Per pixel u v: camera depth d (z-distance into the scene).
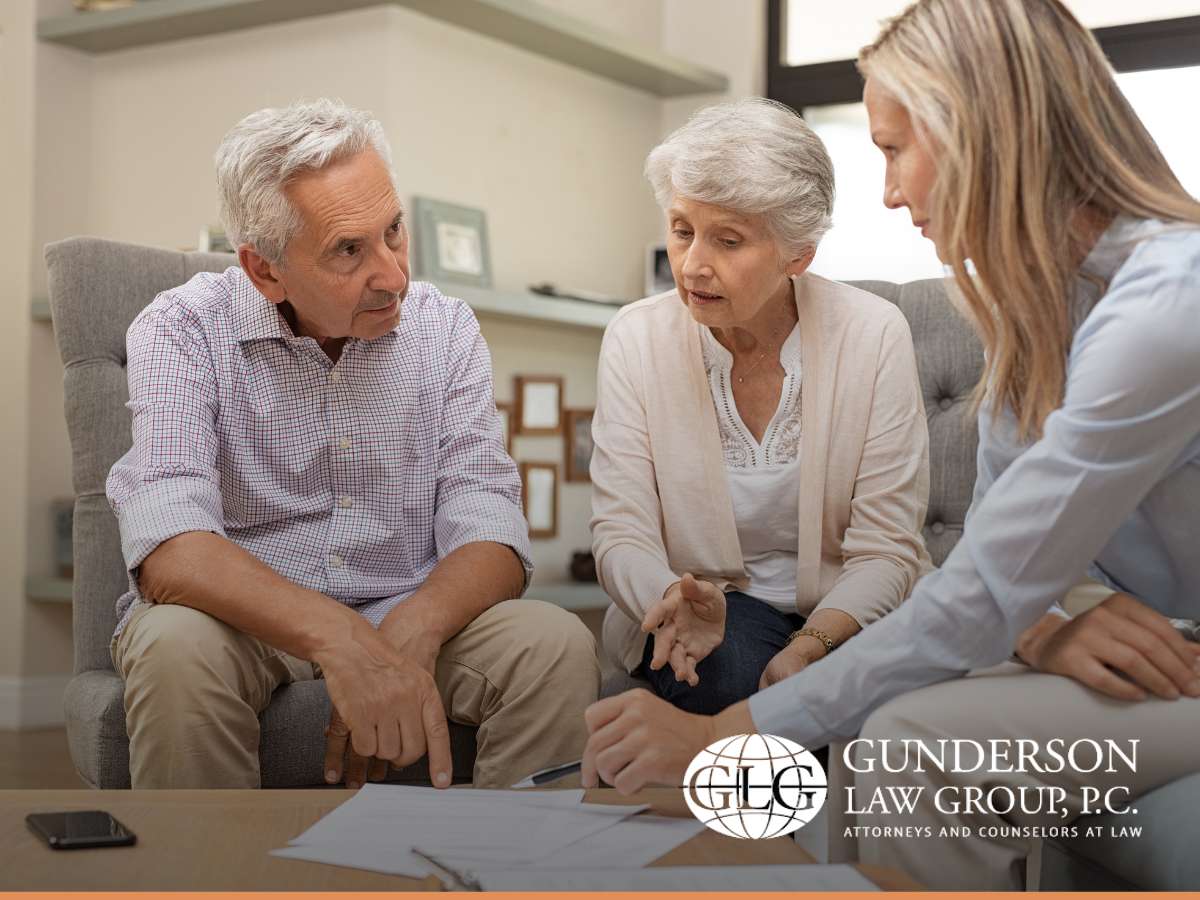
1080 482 1.05
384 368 1.82
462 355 1.91
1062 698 1.07
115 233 4.15
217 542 1.59
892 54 1.15
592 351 4.43
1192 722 1.06
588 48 4.11
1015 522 1.07
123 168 4.14
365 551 1.80
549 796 1.11
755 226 1.61
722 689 1.60
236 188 1.64
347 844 0.97
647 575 1.68
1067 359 1.13
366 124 1.68
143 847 0.97
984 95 1.10
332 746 1.56
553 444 4.26
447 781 1.46
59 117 4.11
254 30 3.91
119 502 1.66
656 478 1.79
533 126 4.16
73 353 1.96
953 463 2.05
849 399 1.75
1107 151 1.11
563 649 1.63
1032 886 1.32
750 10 4.58
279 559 1.77
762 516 1.77
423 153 3.76
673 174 1.61
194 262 2.08
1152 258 1.07
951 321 2.11
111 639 1.85
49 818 1.02
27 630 3.97
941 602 1.09
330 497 1.80
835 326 1.77
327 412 1.79
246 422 1.77
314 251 1.64
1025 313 1.11
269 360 1.77
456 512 1.80
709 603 1.53
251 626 1.53
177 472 1.67
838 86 4.47
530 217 4.15
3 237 4.07
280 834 1.00
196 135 4.00
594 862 0.93
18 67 4.07
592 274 4.42
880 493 1.73
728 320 1.67
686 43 4.72
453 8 3.71
